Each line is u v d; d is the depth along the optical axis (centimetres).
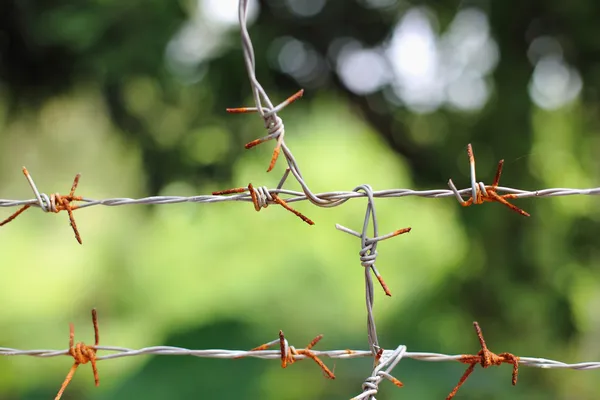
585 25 456
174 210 623
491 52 506
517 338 548
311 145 1270
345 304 962
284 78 500
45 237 1380
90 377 645
